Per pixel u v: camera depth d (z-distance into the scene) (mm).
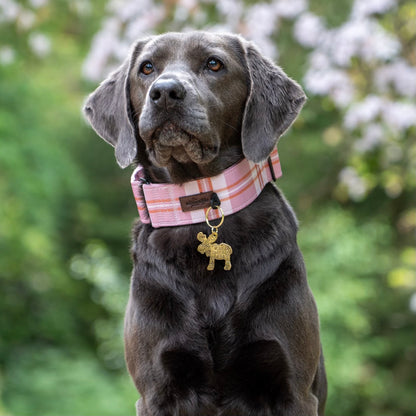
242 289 4164
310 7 10406
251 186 4305
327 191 14492
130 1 9859
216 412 4227
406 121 9180
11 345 13906
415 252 10453
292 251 4293
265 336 4109
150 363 4219
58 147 14688
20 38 12016
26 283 14031
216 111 4305
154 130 4199
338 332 13016
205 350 4152
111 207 20578
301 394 4211
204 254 4227
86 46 16625
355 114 9336
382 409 14773
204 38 4426
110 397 12609
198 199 4277
